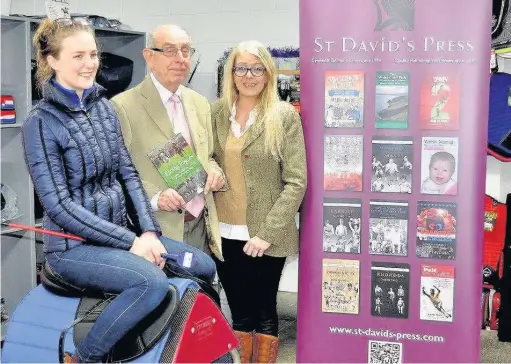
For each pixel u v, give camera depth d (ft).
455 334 9.05
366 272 9.27
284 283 14.56
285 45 13.91
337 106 9.07
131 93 8.95
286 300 13.94
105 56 13.23
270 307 9.72
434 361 9.15
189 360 7.09
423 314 9.14
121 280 6.88
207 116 9.27
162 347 6.93
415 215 9.05
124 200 7.66
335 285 9.37
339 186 9.20
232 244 9.41
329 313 9.43
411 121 8.91
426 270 9.08
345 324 9.39
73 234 7.19
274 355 9.58
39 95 11.48
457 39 8.62
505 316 11.74
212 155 9.44
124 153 7.82
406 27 8.76
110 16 15.01
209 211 9.21
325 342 9.47
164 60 8.67
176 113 9.06
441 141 8.85
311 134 9.20
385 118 8.96
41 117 6.94
